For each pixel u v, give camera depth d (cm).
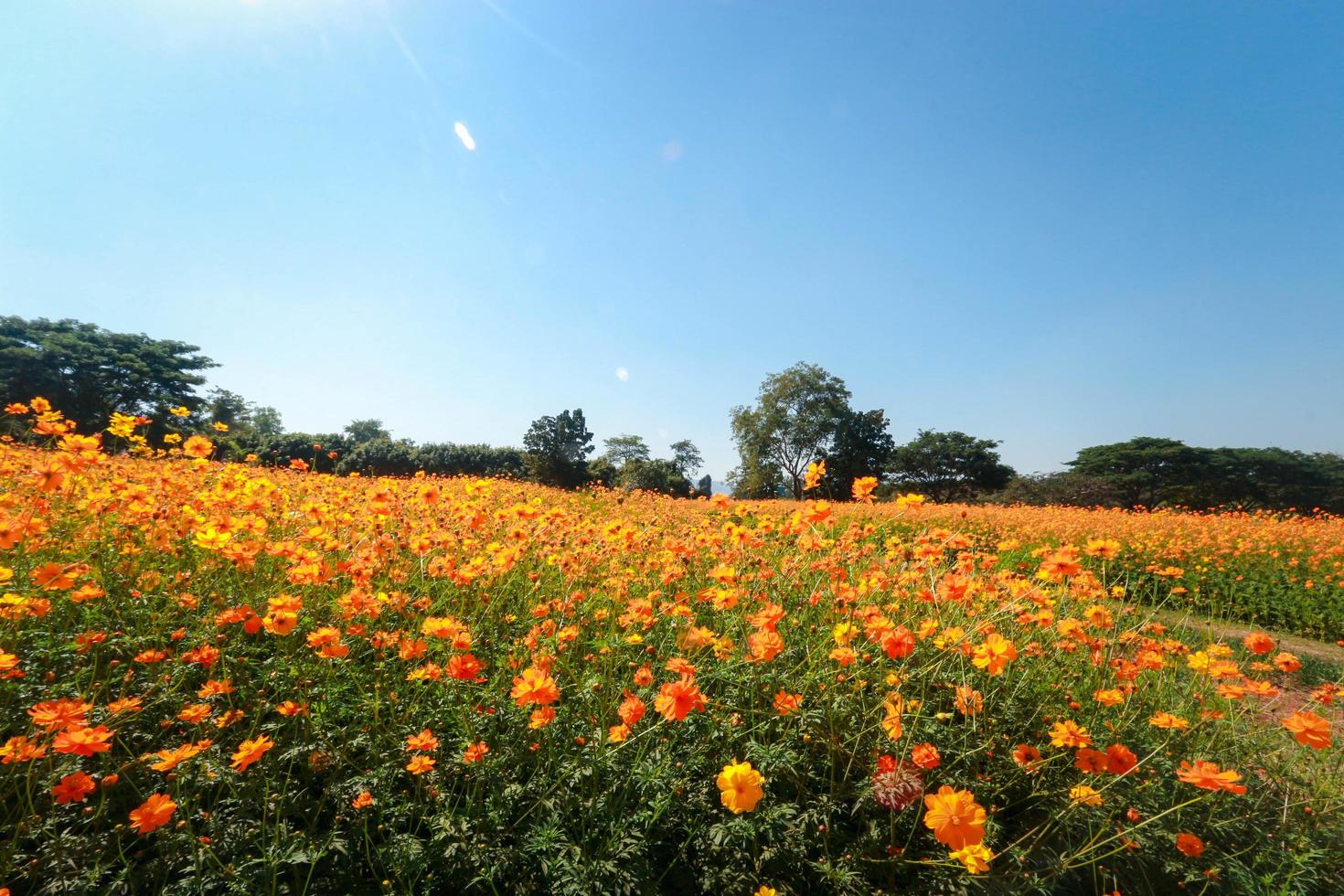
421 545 335
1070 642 305
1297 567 816
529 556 400
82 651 228
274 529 407
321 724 221
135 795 194
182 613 276
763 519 437
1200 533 1136
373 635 276
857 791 223
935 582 307
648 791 209
